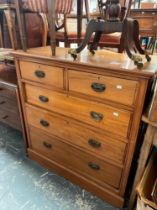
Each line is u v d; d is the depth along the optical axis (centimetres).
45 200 119
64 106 110
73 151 122
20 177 135
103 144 105
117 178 110
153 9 212
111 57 105
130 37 88
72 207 115
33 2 111
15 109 150
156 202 82
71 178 132
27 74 117
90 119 103
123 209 114
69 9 135
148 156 98
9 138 177
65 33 183
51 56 102
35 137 142
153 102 79
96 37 110
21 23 112
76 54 98
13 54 116
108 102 91
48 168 144
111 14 90
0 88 148
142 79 77
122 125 92
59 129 121
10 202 117
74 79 97
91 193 125
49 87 110
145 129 96
